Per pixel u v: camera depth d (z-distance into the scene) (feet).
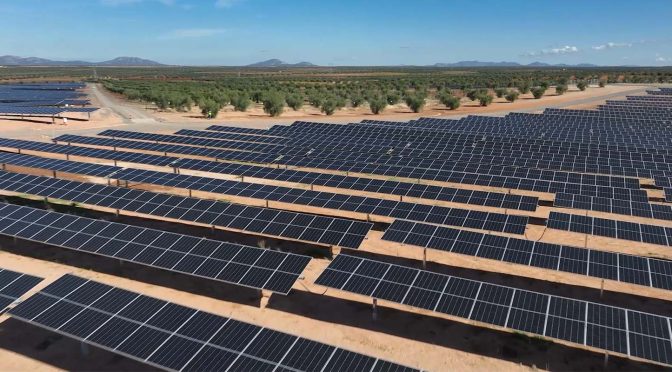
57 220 81.66
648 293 70.69
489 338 59.47
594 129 211.82
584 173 131.54
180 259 69.87
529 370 53.72
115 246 74.02
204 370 46.65
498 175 123.03
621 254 68.13
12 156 134.00
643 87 530.27
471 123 227.81
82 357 54.90
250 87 474.08
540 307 56.34
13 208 86.28
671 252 85.56
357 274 64.28
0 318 62.03
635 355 49.49
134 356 48.62
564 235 93.25
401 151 161.07
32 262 79.41
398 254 84.07
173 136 177.78
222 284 72.64
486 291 59.62
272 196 101.14
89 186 101.91
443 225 85.76
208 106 272.10
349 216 103.45
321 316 64.44
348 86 513.04
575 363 54.90
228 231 92.99
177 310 54.54
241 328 51.80
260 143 166.91
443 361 55.26
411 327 61.93
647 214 91.71
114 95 423.64
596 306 55.67
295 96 324.80
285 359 47.65
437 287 60.95
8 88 470.39
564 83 524.11
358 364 46.85
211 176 136.87
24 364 53.47
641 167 138.31
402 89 452.35
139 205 93.20
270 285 63.41
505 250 71.82
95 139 173.58
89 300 56.29
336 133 199.11
